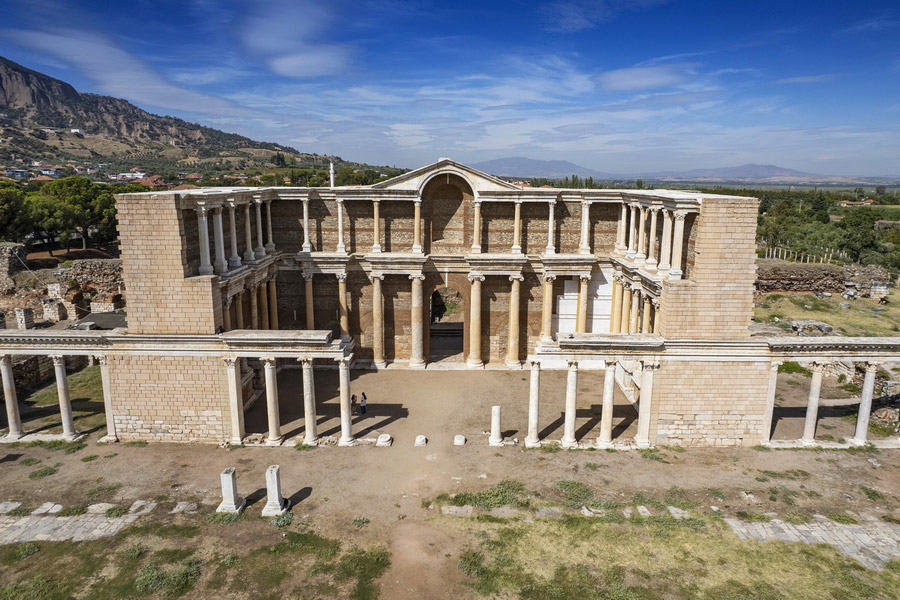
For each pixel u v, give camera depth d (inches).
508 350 1771.7
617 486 1069.8
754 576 825.5
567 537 915.4
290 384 1619.1
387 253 1668.3
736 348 1187.3
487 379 1658.5
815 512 986.7
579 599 779.4
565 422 1226.6
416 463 1159.0
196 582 804.6
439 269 1705.2
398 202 1683.1
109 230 3782.0
